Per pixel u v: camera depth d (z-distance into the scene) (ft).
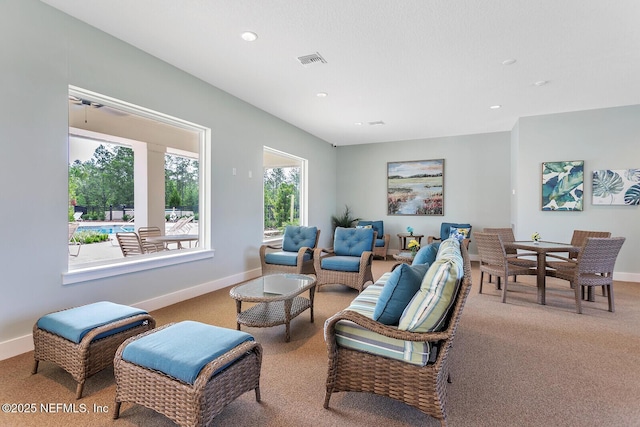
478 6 7.58
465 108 15.47
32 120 7.52
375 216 24.03
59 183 8.06
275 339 8.41
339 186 25.11
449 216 21.81
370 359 5.26
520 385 6.23
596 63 10.57
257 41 9.36
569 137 15.90
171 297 11.18
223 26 8.60
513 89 12.91
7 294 7.14
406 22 8.28
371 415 5.32
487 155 20.75
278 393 5.96
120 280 9.56
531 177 16.69
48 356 6.23
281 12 7.94
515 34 8.80
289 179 19.90
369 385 5.27
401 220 23.24
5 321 7.13
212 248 12.97
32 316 7.56
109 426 5.01
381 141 23.48
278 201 18.78
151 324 6.92
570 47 9.51
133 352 5.02
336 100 14.43
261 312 9.07
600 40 9.09
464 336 8.64
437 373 4.75
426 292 4.98
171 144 12.08
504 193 20.38
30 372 6.58
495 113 16.28
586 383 6.31
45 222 7.79
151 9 7.89
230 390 5.00
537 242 13.60
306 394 5.93
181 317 9.85
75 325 5.98
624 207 14.98
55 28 7.89
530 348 7.89
